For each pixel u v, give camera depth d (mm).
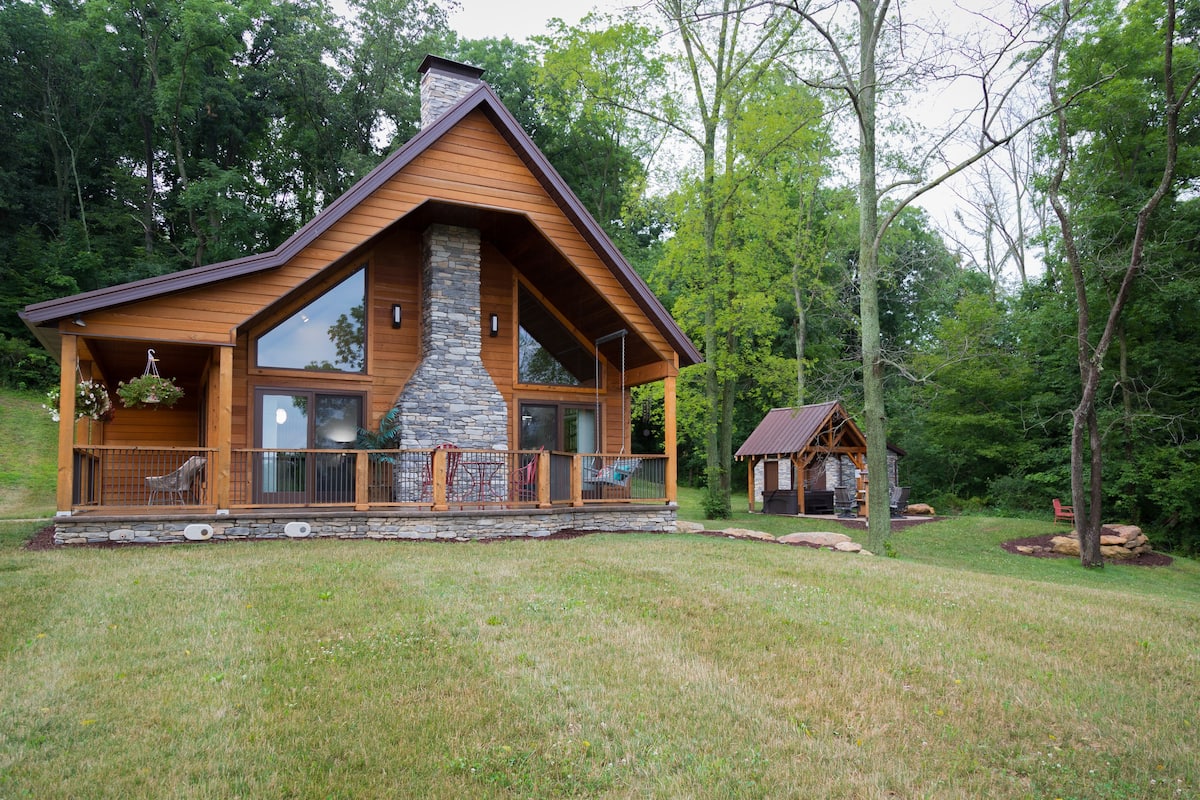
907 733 5656
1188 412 26297
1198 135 25109
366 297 16109
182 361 16188
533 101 40750
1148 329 26609
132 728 5188
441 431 15336
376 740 5113
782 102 21172
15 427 26859
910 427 37594
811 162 25531
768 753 5180
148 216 39156
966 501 34938
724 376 24500
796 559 12484
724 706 5926
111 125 41875
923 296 44094
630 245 38219
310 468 13789
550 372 17984
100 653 6578
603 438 18250
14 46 38625
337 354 15750
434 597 8625
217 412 14188
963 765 5188
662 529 16766
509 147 15266
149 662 6395
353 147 40188
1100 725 5902
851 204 29438
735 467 46719
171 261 37500
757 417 46000
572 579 9852
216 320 12852
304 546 12016
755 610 8625
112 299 12023
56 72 39312
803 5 16625
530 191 15422
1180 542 26156
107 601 8195
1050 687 6637
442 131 14375
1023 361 32625
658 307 16406
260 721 5355
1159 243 23922
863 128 17391
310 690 5887
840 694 6293
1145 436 26797
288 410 15141
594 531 15742
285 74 39719
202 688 5883
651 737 5344
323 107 39500
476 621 7734
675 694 6125
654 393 24438
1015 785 4938
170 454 17281
